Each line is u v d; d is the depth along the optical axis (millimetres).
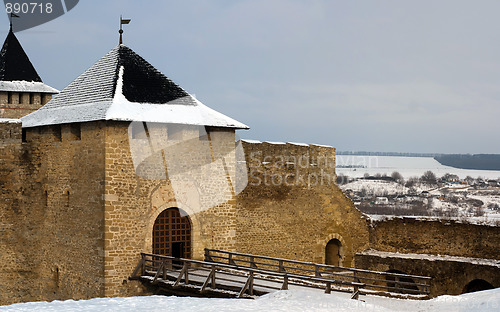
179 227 22062
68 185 21875
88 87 22609
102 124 20562
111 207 20500
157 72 22797
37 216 22922
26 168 23016
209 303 16109
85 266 21094
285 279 18047
